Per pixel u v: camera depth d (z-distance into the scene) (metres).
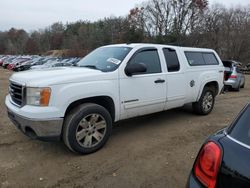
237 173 1.80
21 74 4.50
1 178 3.64
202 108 6.78
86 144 4.32
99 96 4.48
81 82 4.23
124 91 4.79
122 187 3.45
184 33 54.66
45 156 4.31
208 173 1.97
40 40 111.56
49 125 3.95
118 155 4.36
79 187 3.44
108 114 4.55
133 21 63.31
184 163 4.12
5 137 5.10
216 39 52.38
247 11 56.94
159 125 5.99
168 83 5.57
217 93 7.25
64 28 114.38
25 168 3.92
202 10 55.22
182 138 5.18
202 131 5.62
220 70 7.22
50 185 3.48
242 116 2.15
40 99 3.91
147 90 5.15
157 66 5.44
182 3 55.84
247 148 1.88
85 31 86.00
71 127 4.11
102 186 3.46
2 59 48.91
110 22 73.00
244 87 14.99
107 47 5.68
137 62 5.07
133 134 5.37
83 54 71.69
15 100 4.39
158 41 53.22
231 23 53.94
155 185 3.50
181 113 7.07
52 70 4.62
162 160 4.21
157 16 59.62
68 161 4.13
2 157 4.27
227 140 2.02
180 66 5.92
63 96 4.02
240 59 51.12
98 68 4.85
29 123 3.94
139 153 4.45
